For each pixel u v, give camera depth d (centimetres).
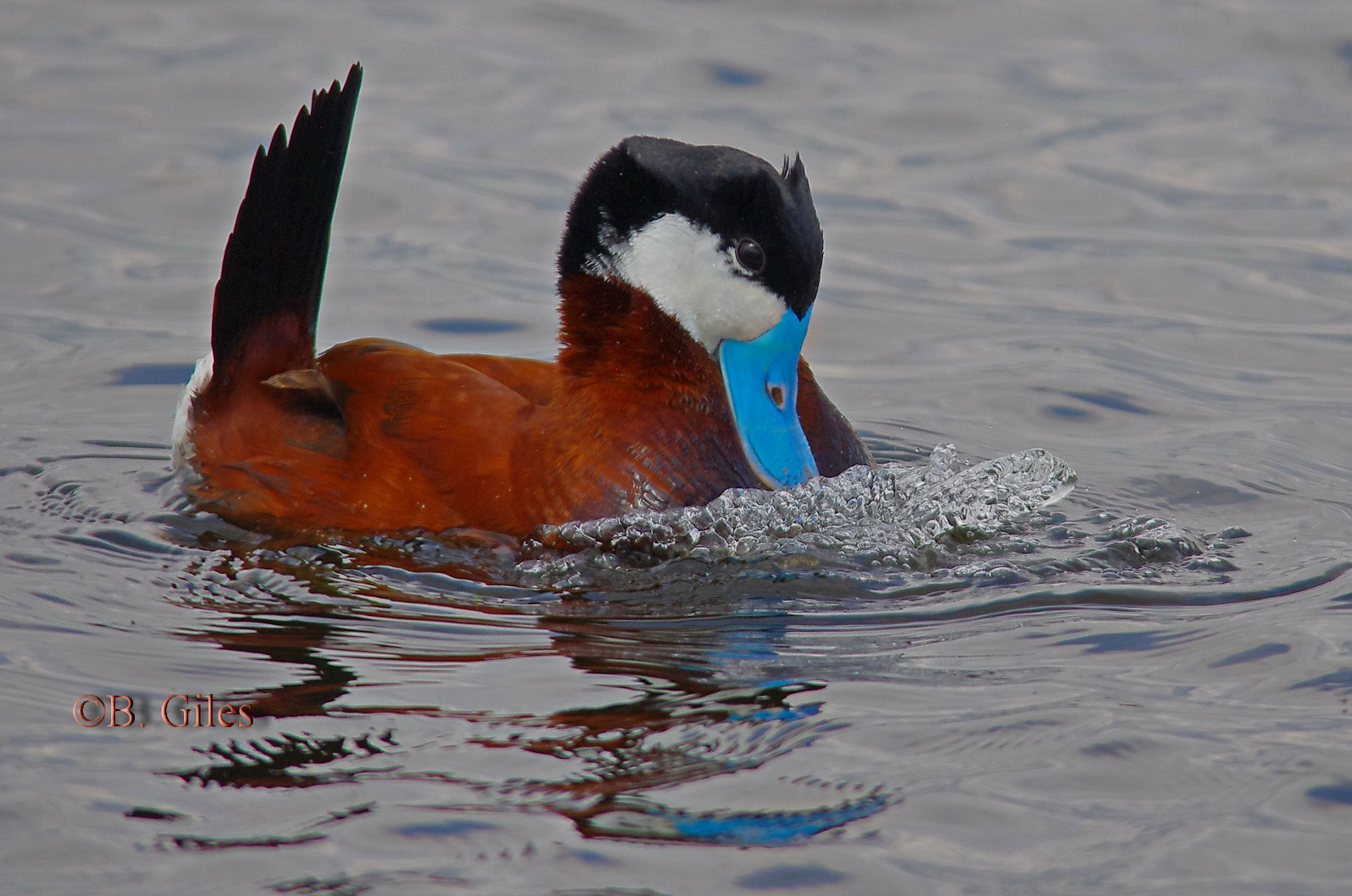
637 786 565
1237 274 1349
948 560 820
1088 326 1262
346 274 1329
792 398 901
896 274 1364
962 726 612
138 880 504
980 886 509
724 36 1819
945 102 1659
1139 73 1731
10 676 647
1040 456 959
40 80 1648
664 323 872
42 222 1380
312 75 1673
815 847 528
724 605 755
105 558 800
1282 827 541
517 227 1417
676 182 872
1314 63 1734
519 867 514
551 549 820
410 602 752
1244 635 704
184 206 1416
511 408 861
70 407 1073
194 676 654
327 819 539
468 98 1648
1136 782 571
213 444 879
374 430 857
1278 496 934
